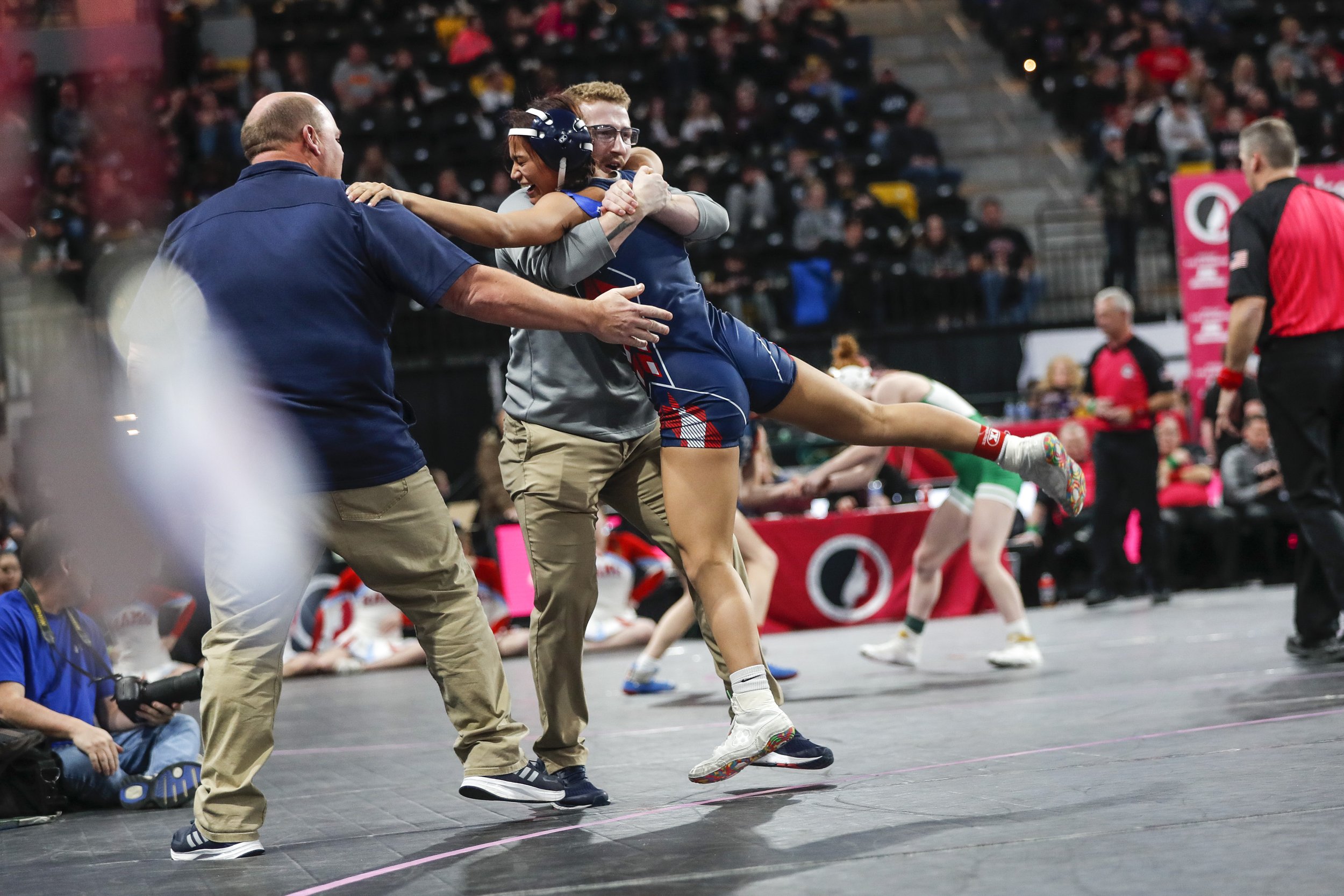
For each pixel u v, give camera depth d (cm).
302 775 795
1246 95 3144
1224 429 1003
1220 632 1262
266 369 552
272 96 588
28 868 580
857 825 515
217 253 556
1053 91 3441
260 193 566
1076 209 3111
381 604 1652
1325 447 962
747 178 2817
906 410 647
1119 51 3391
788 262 2761
